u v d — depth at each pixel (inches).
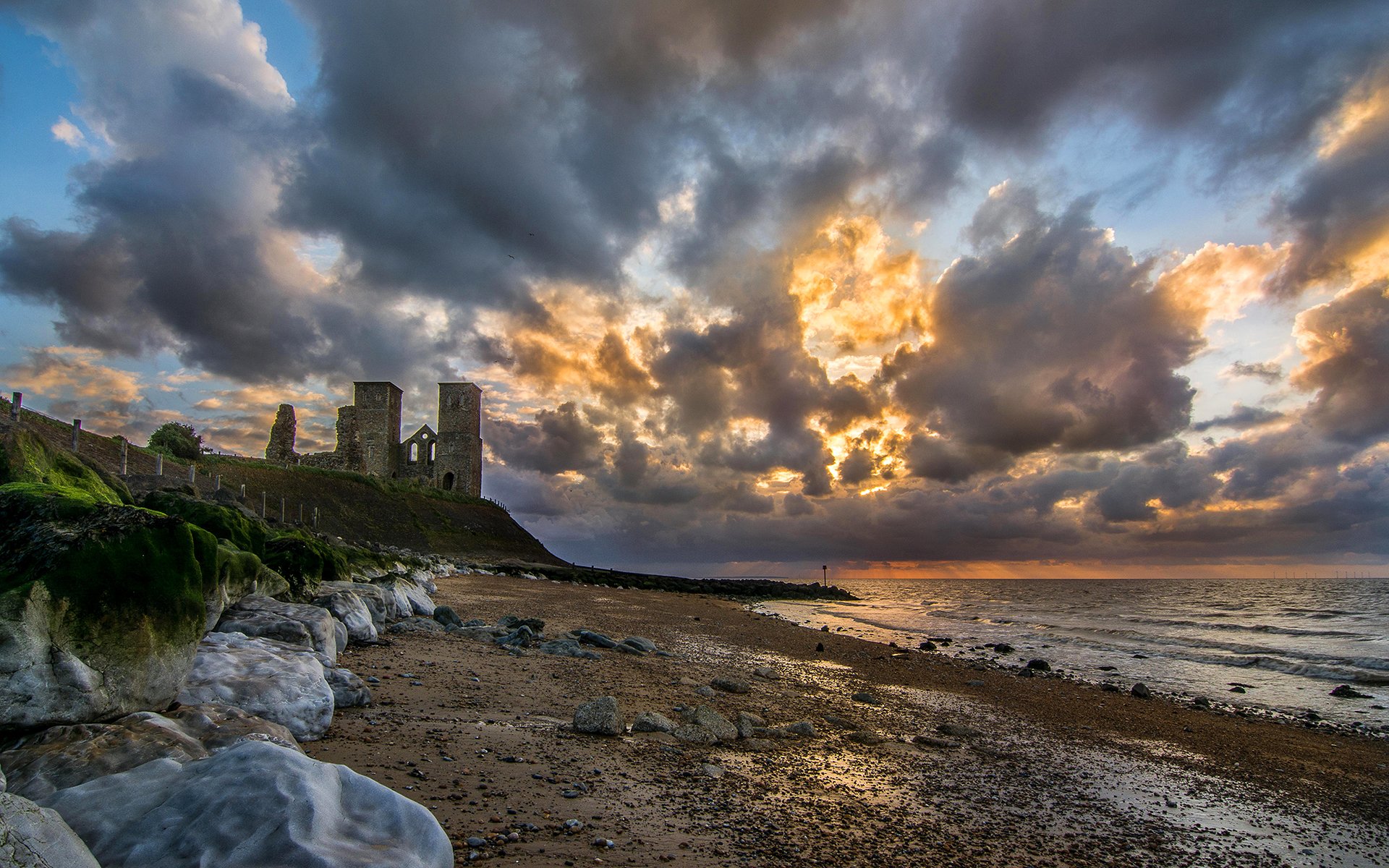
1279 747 501.0
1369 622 1732.3
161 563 244.1
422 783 257.6
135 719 211.2
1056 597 3646.7
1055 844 280.2
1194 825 322.3
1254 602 2839.6
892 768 362.3
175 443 2249.0
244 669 296.4
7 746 190.2
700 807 270.5
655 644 826.2
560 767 296.0
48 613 206.1
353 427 3366.1
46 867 115.8
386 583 766.5
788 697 548.1
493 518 3604.8
